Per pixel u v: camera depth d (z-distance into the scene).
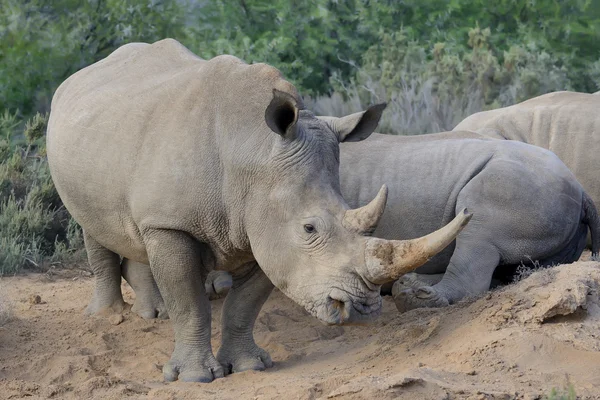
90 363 10.94
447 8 28.27
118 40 23.91
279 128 9.56
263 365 10.89
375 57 24.77
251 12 26.64
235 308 11.02
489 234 12.60
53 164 12.04
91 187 11.20
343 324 9.34
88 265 16.70
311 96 24.39
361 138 10.16
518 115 16.70
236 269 10.98
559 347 9.57
